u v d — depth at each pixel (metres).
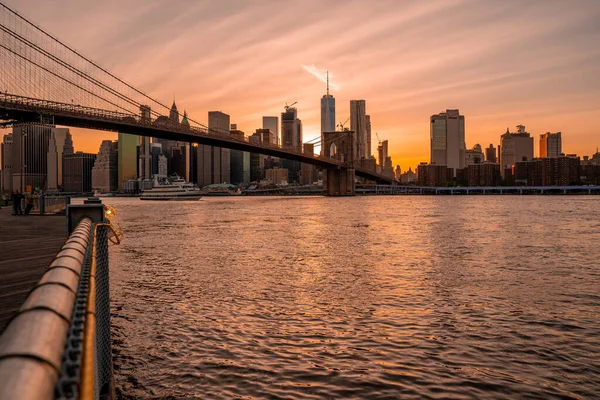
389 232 39.81
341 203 145.00
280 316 12.23
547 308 13.27
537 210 90.50
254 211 86.50
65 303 2.04
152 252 25.48
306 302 13.83
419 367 8.82
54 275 2.45
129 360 9.04
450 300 14.20
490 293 15.23
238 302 13.78
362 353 9.55
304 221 55.25
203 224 49.31
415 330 11.12
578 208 100.88
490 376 8.41
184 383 8.02
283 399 7.48
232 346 9.89
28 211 32.81
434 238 34.38
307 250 26.73
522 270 19.97
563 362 9.12
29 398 1.06
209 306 13.26
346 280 17.39
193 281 17.00
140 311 12.65
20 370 1.21
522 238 34.69
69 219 6.81
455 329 11.23
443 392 7.77
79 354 1.74
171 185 195.75
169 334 10.64
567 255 25.09
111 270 19.41
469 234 37.91
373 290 15.63
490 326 11.48
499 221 55.81
